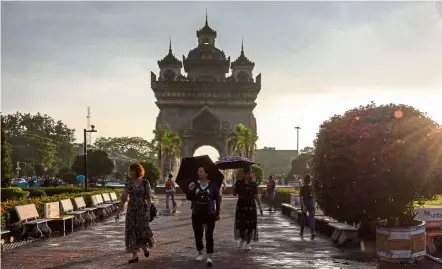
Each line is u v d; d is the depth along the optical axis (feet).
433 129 43.04
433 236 46.50
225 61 379.96
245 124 362.74
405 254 39.83
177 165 334.03
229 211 108.88
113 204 100.78
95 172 225.97
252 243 52.24
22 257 43.19
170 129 361.30
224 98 362.12
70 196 78.48
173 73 377.30
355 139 44.39
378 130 43.21
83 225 72.59
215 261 41.22
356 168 43.86
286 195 100.22
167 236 59.67
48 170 473.67
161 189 222.89
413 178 42.04
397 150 42.32
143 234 40.19
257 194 48.11
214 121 362.53
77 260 41.65
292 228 68.33
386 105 45.80
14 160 421.18
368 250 46.85
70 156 490.08
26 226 56.95
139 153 635.66
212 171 45.32
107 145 624.18
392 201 44.32
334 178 45.68
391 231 40.16
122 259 42.14
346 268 38.09
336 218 50.01
